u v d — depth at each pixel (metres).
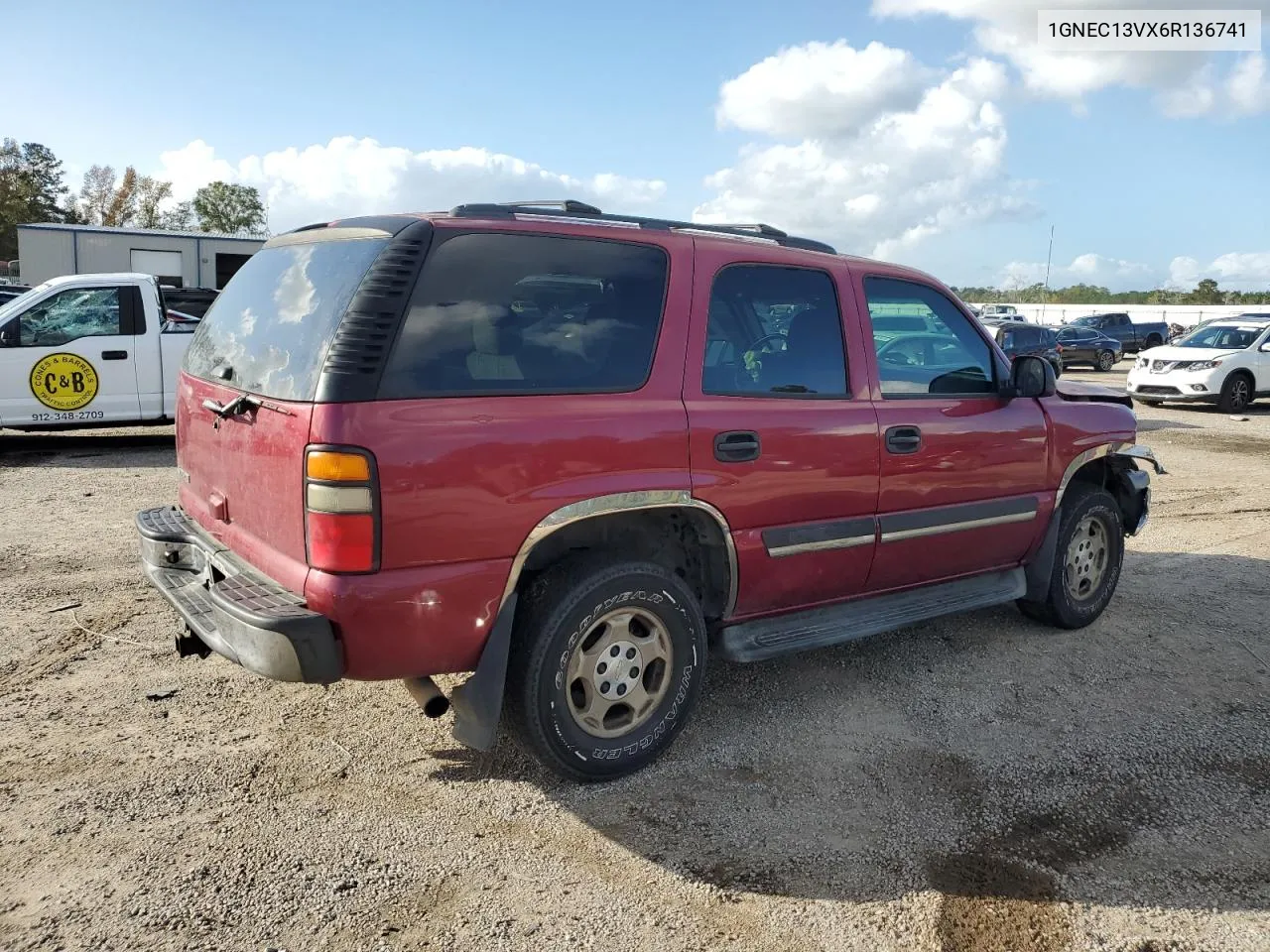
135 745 3.56
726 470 3.49
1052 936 2.64
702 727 3.88
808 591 3.92
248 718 3.82
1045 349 20.34
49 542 6.30
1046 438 4.75
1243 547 7.03
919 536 4.20
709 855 2.98
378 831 3.05
